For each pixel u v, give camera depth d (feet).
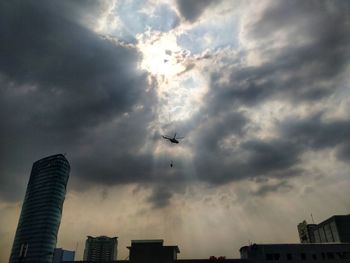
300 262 308.19
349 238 392.27
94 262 318.86
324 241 438.81
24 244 241.76
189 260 306.35
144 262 302.45
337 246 314.96
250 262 308.40
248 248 328.29
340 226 400.67
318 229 458.91
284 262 308.60
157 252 306.35
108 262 314.96
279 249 314.76
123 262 312.91
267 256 311.88
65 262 321.11
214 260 307.99
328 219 426.10
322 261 307.99
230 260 309.83
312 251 313.12
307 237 492.54
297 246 316.19
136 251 308.81
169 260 302.04
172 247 308.19
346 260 307.78
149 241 313.12
